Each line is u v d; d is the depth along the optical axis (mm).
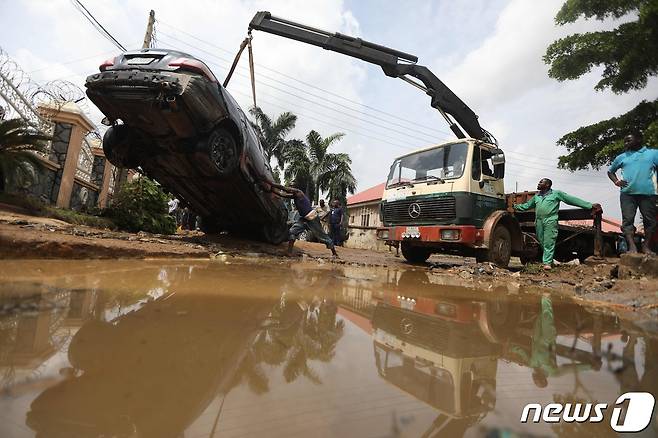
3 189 6898
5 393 957
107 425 823
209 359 1298
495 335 1913
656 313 2684
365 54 8758
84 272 2996
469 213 6160
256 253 6410
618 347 1729
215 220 8320
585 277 5117
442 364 1401
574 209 7164
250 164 6469
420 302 2863
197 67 4695
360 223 27250
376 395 1067
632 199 5082
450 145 6691
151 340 1461
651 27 9156
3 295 2049
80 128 9281
